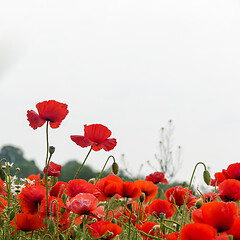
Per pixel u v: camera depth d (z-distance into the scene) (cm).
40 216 129
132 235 142
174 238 124
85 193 128
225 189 133
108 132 141
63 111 136
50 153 132
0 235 131
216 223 105
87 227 130
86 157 141
